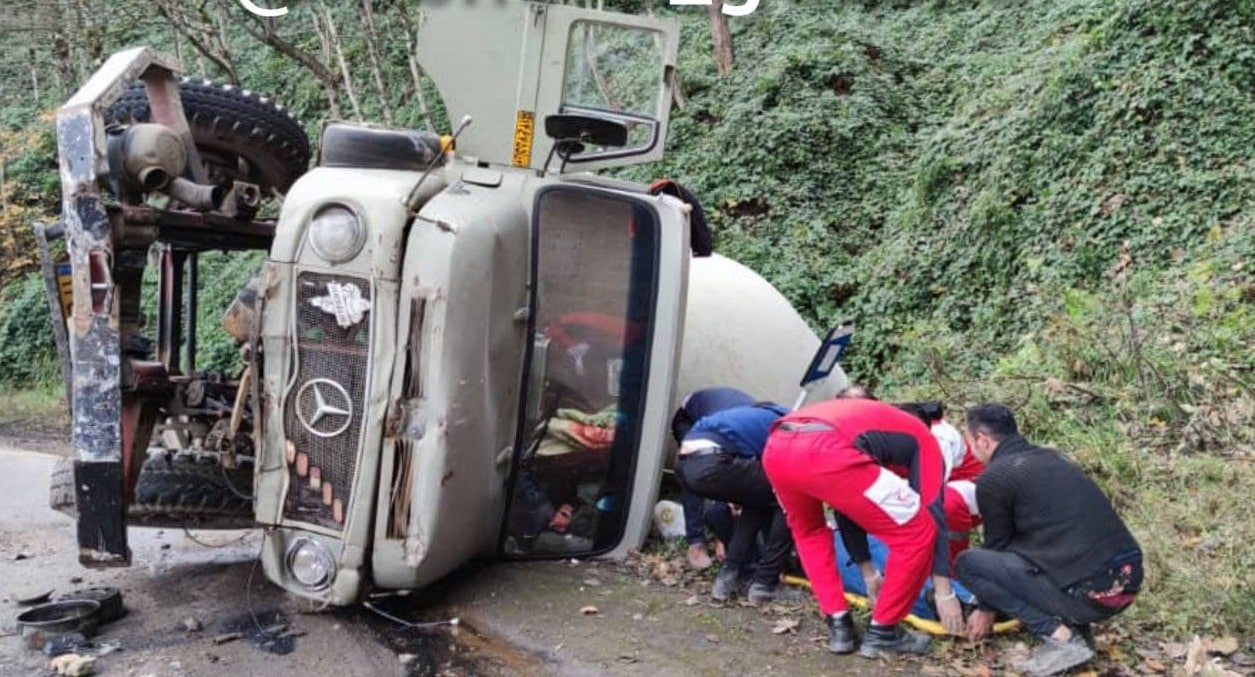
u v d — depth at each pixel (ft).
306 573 14.33
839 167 40.57
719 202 40.06
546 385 16.14
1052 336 26.58
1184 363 22.62
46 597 15.65
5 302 57.26
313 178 14.42
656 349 16.69
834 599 13.29
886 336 33.32
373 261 13.80
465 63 17.53
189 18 50.14
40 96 74.95
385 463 13.93
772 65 44.27
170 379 15.76
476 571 16.26
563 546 16.85
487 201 15.02
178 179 14.56
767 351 21.16
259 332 14.23
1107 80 33.14
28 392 49.85
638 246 16.57
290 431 14.24
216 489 15.64
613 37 17.88
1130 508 17.72
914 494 12.76
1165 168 30.30
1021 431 22.22
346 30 60.80
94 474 13.78
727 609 14.82
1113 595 12.21
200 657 13.46
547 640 13.80
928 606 14.33
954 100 42.86
